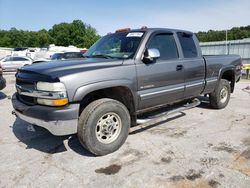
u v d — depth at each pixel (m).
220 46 21.02
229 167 3.38
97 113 3.55
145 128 4.92
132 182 3.06
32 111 3.46
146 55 4.11
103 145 3.69
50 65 3.72
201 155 3.74
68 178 3.17
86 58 4.33
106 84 3.60
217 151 3.87
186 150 3.92
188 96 5.18
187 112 6.09
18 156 3.79
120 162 3.55
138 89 4.05
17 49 39.06
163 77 4.42
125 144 4.15
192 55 5.18
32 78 3.51
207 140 4.32
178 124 5.18
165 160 3.59
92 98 3.90
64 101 3.29
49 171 3.34
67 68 3.49
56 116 3.27
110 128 3.78
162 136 4.51
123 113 3.86
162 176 3.17
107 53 4.48
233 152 3.83
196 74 5.19
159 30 4.55
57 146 4.14
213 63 5.68
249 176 3.15
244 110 6.35
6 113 6.25
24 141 4.38
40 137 4.55
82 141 3.58
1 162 3.59
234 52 19.95
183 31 5.12
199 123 5.26
